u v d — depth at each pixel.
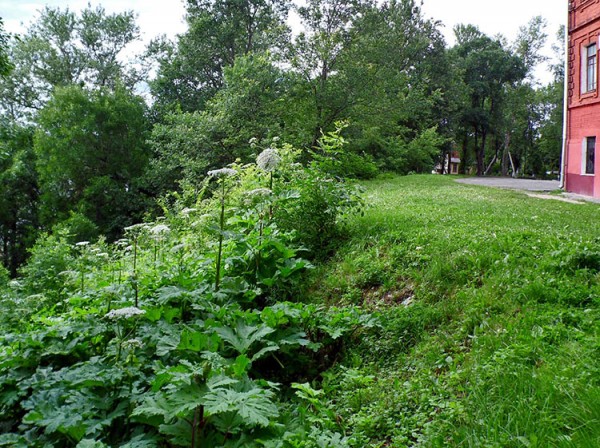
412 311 4.79
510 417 2.87
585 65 16.92
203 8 31.28
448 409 3.15
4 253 32.31
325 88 25.16
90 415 3.16
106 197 26.83
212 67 32.56
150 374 3.77
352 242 7.03
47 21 36.31
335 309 5.03
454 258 5.54
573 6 17.50
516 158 66.88
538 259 5.19
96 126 27.48
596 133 15.96
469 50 53.50
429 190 15.04
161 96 31.80
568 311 4.04
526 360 3.43
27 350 4.12
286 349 4.33
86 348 4.26
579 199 14.34
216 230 5.20
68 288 7.32
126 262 7.59
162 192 25.19
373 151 31.41
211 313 4.65
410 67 41.62
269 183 7.33
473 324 4.27
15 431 3.55
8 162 29.89
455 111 47.78
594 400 2.81
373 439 3.19
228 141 21.70
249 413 2.66
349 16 25.47
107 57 38.38
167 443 3.10
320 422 3.38
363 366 4.30
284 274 5.70
